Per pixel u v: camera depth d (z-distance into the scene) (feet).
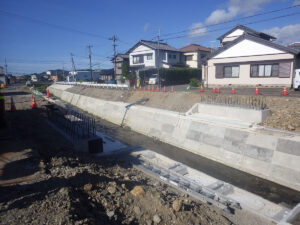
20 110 82.28
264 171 33.88
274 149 34.24
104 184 23.56
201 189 27.37
